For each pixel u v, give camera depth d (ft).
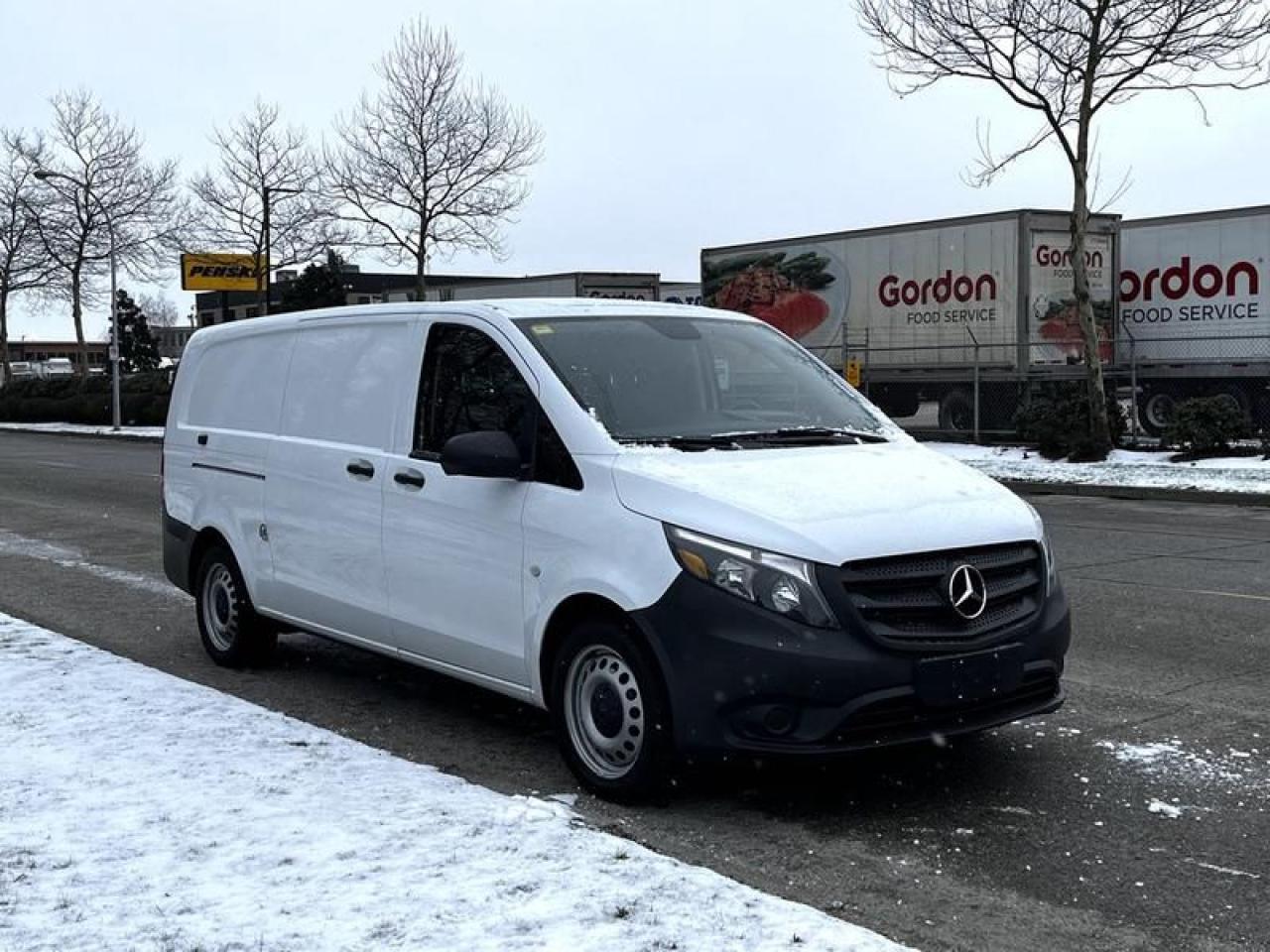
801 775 17.60
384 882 12.73
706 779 17.43
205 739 18.02
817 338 88.48
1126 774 17.60
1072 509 53.78
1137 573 35.17
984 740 19.17
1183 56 64.49
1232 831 15.46
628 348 18.84
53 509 55.52
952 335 80.07
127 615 30.60
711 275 95.30
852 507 15.78
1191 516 50.57
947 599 15.39
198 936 11.53
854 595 14.98
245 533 23.67
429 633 19.31
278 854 13.52
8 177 159.94
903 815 16.08
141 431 130.72
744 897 12.37
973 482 17.47
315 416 22.11
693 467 16.48
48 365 308.19
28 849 13.75
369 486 20.30
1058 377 77.56
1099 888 13.80
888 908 13.30
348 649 26.58
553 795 16.97
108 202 149.59
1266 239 72.74
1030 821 15.83
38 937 11.55
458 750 19.22
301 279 181.78
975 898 13.53
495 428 18.31
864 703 14.78
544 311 19.16
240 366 24.73
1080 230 68.08
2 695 20.57
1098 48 65.31
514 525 17.53
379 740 19.80
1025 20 65.41
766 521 15.30
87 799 15.38
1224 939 12.53
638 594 15.65
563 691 17.03
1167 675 23.17
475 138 115.24
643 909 12.03
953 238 79.56
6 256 165.27
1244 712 20.70
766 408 19.19
